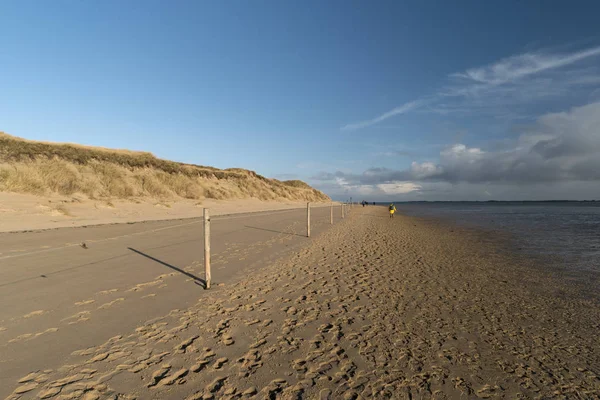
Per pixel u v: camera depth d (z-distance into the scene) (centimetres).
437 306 572
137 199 2417
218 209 2880
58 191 2012
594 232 2050
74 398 275
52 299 518
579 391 327
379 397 301
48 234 1176
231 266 809
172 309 501
